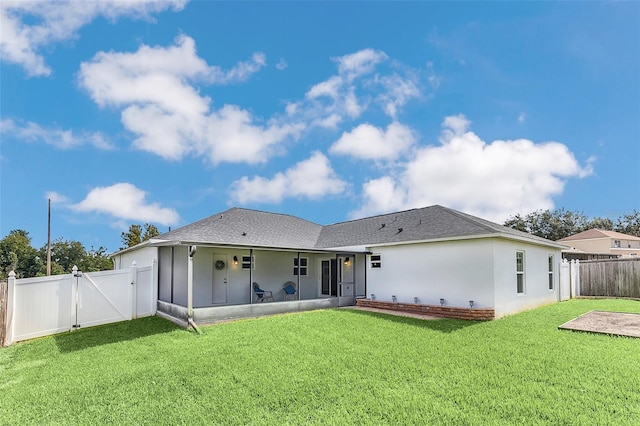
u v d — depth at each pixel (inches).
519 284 543.8
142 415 195.8
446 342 329.1
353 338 350.6
